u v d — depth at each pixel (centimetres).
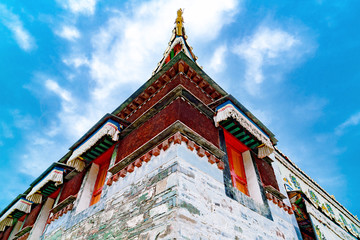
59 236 847
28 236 1151
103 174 962
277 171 1073
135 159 720
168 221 463
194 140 662
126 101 1002
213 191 593
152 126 752
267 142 862
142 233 503
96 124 921
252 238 604
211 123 799
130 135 854
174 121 660
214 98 952
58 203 1058
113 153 888
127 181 684
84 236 698
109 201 700
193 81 898
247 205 678
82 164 1032
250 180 828
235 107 824
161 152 631
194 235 459
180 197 491
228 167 733
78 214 827
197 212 503
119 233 570
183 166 561
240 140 884
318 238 984
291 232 790
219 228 529
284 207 854
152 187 575
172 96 753
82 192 911
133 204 596
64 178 1146
